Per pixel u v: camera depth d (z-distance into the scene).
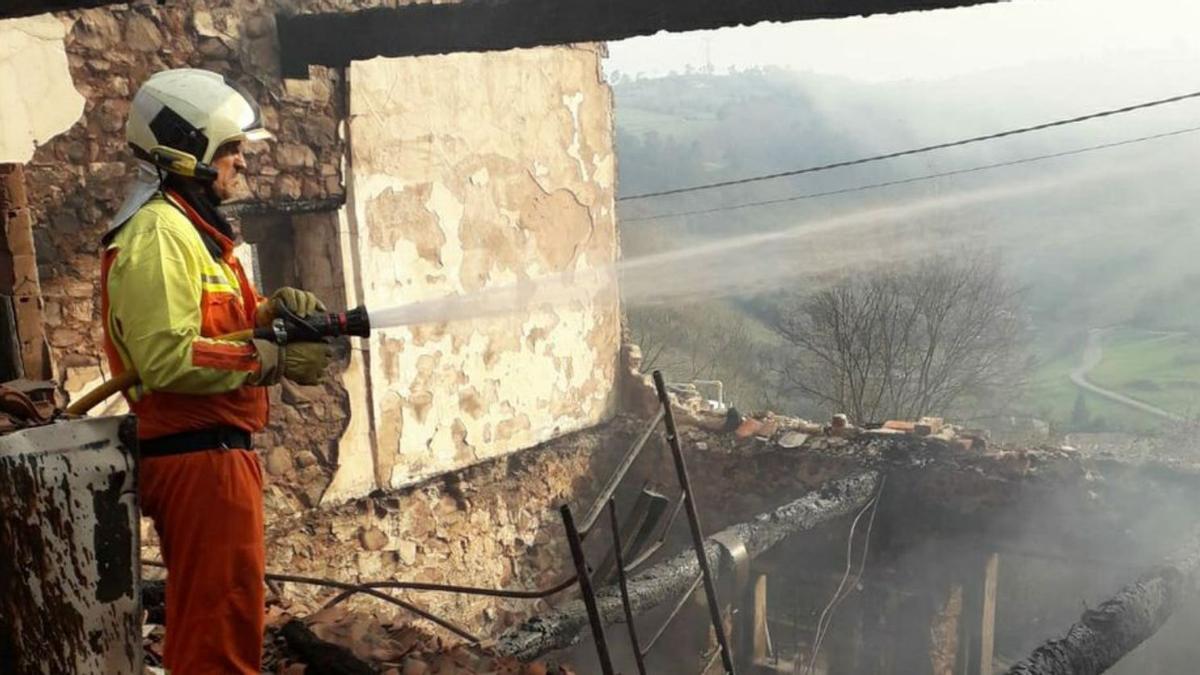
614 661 11.34
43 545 1.63
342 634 3.88
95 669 1.71
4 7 4.39
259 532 2.33
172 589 2.27
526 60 10.45
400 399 9.41
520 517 10.89
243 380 2.15
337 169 8.53
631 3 5.64
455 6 6.45
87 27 6.76
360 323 2.41
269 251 8.51
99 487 1.68
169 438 2.19
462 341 9.98
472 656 4.07
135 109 2.24
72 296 6.80
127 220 2.14
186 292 2.09
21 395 1.93
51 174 6.64
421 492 9.77
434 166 9.48
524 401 10.83
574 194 11.33
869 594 10.56
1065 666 5.82
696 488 11.46
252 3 7.66
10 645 1.65
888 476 10.30
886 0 5.09
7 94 6.38
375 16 7.09
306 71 7.82
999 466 9.82
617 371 12.18
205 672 2.25
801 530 9.12
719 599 10.81
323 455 8.79
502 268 10.40
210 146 2.23
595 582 4.04
